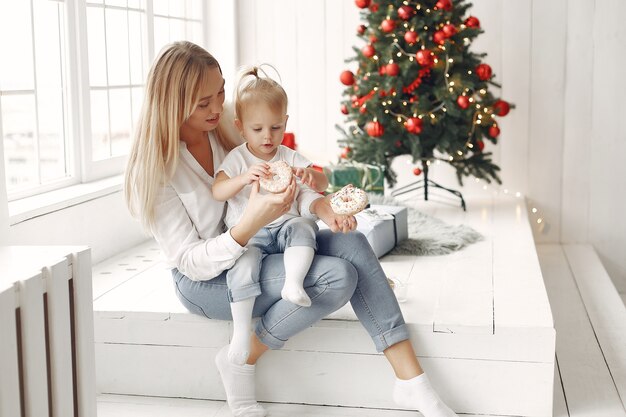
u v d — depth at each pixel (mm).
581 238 4684
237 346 2303
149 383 2666
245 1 4930
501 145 4691
